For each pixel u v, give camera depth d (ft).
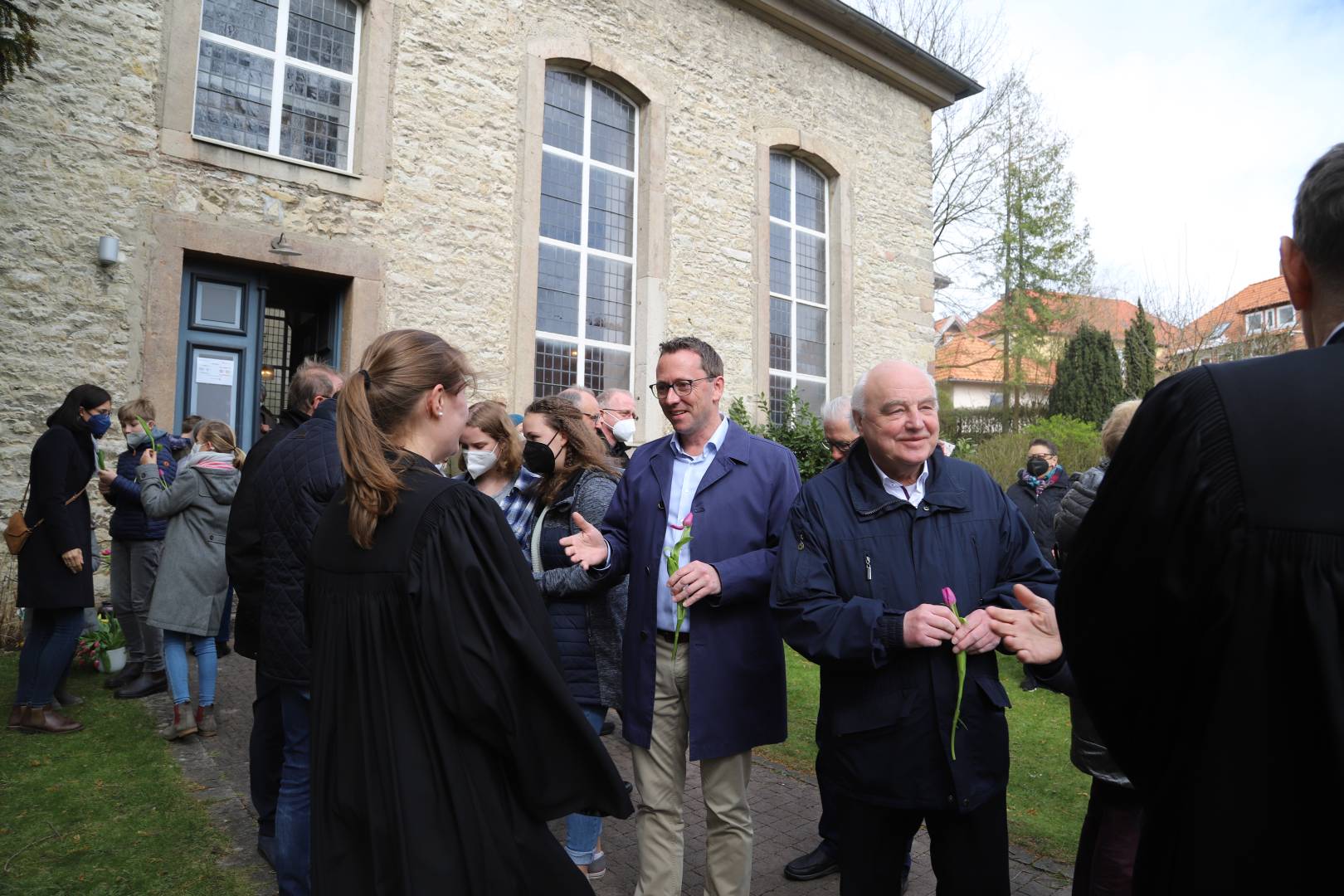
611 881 9.00
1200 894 2.79
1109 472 3.40
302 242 22.06
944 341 106.63
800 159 35.88
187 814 10.18
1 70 16.61
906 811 5.91
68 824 9.80
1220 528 2.87
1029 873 9.37
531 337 26.11
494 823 4.59
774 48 33.96
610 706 8.50
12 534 12.60
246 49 22.13
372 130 23.30
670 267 30.22
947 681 5.91
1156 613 3.09
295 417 9.27
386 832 4.45
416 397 5.18
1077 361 67.36
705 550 7.57
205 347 21.56
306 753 7.36
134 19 19.98
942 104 40.32
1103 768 6.24
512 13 26.37
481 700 4.49
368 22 23.57
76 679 15.78
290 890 7.25
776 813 10.99
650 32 30.04
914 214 39.11
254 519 8.63
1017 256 63.26
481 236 25.27
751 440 8.08
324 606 4.92
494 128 25.71
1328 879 2.60
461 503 4.85
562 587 8.17
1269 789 2.70
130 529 15.26
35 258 18.72
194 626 12.47
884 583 6.21
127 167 19.84
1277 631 2.75
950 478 6.50
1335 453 2.77
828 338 36.19
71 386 19.07
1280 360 3.05
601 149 29.66
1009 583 6.26
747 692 7.32
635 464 8.30
